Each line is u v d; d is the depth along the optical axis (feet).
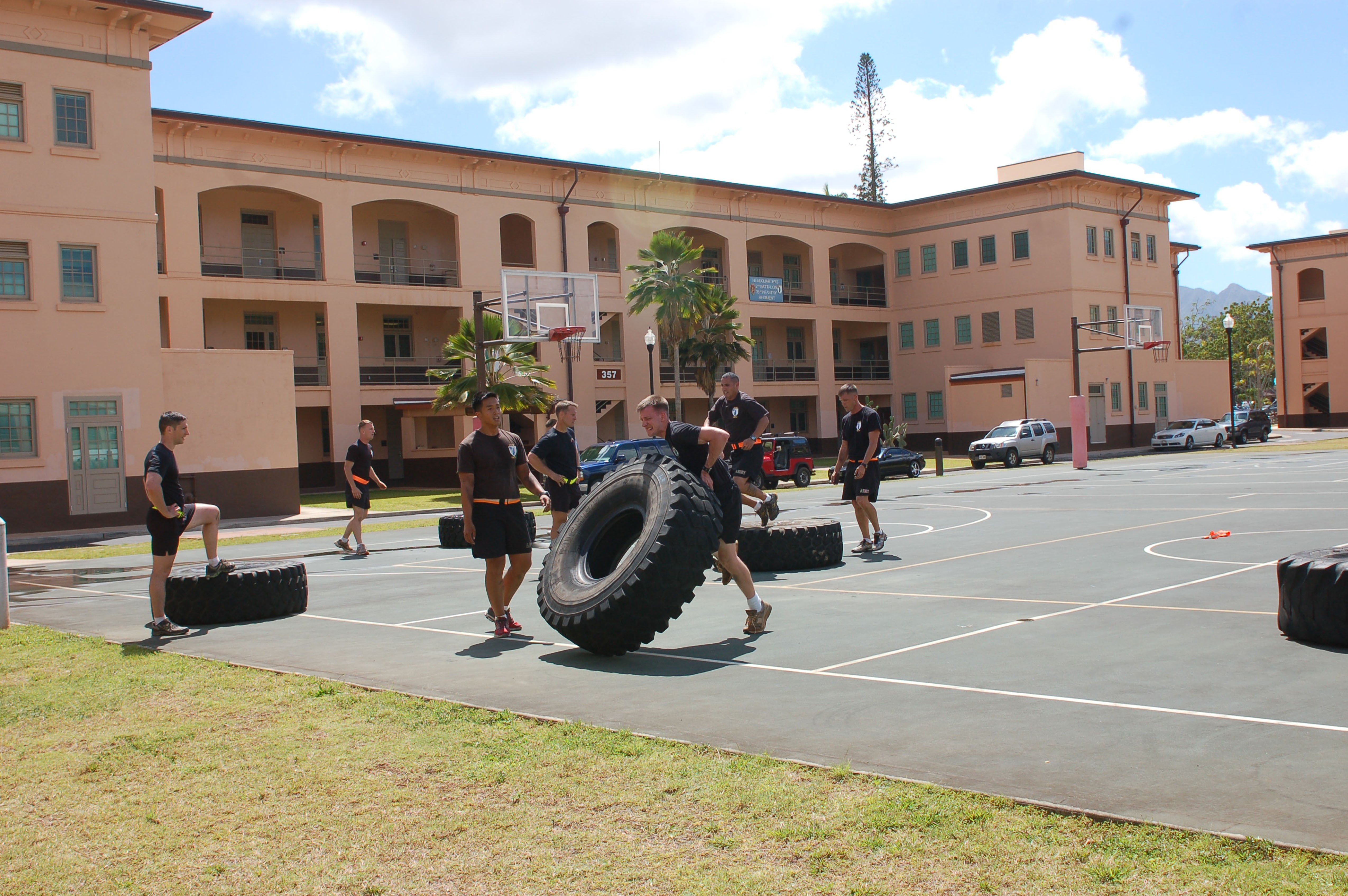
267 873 12.28
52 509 86.79
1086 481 90.79
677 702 19.45
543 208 149.07
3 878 12.35
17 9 86.17
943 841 12.31
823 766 15.12
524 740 17.04
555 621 24.21
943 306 186.91
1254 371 359.87
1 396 84.89
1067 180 169.78
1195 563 36.09
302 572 33.24
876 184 237.04
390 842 13.08
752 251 184.14
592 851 12.53
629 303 157.07
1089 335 174.50
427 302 138.21
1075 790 13.82
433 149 136.36
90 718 19.60
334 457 130.93
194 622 30.94
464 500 27.04
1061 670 20.90
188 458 93.71
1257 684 19.22
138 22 90.99
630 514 25.96
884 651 23.49
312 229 138.41
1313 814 12.70
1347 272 221.05
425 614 31.83
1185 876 11.07
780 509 72.43
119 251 90.43
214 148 122.01
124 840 13.44
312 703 20.13
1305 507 55.16
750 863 11.98
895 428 155.22
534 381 114.21
